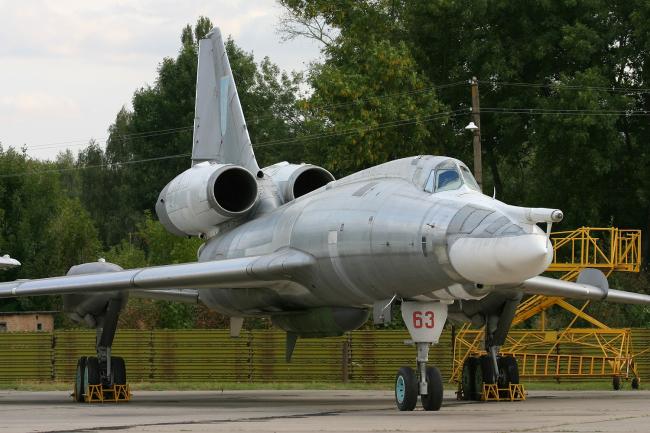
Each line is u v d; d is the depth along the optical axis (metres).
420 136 94.62
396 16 109.44
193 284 43.66
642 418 32.38
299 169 49.53
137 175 162.38
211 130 55.53
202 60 56.41
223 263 43.31
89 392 47.16
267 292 44.72
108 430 29.11
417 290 37.12
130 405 44.28
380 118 95.06
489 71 95.19
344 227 39.72
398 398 37.19
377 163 96.62
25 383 70.06
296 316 45.78
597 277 48.62
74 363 70.94
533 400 46.03
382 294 38.97
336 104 97.25
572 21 97.00
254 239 46.06
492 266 33.44
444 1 98.62
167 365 69.44
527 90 96.62
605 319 76.75
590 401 44.47
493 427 28.64
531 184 111.69
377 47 96.75
